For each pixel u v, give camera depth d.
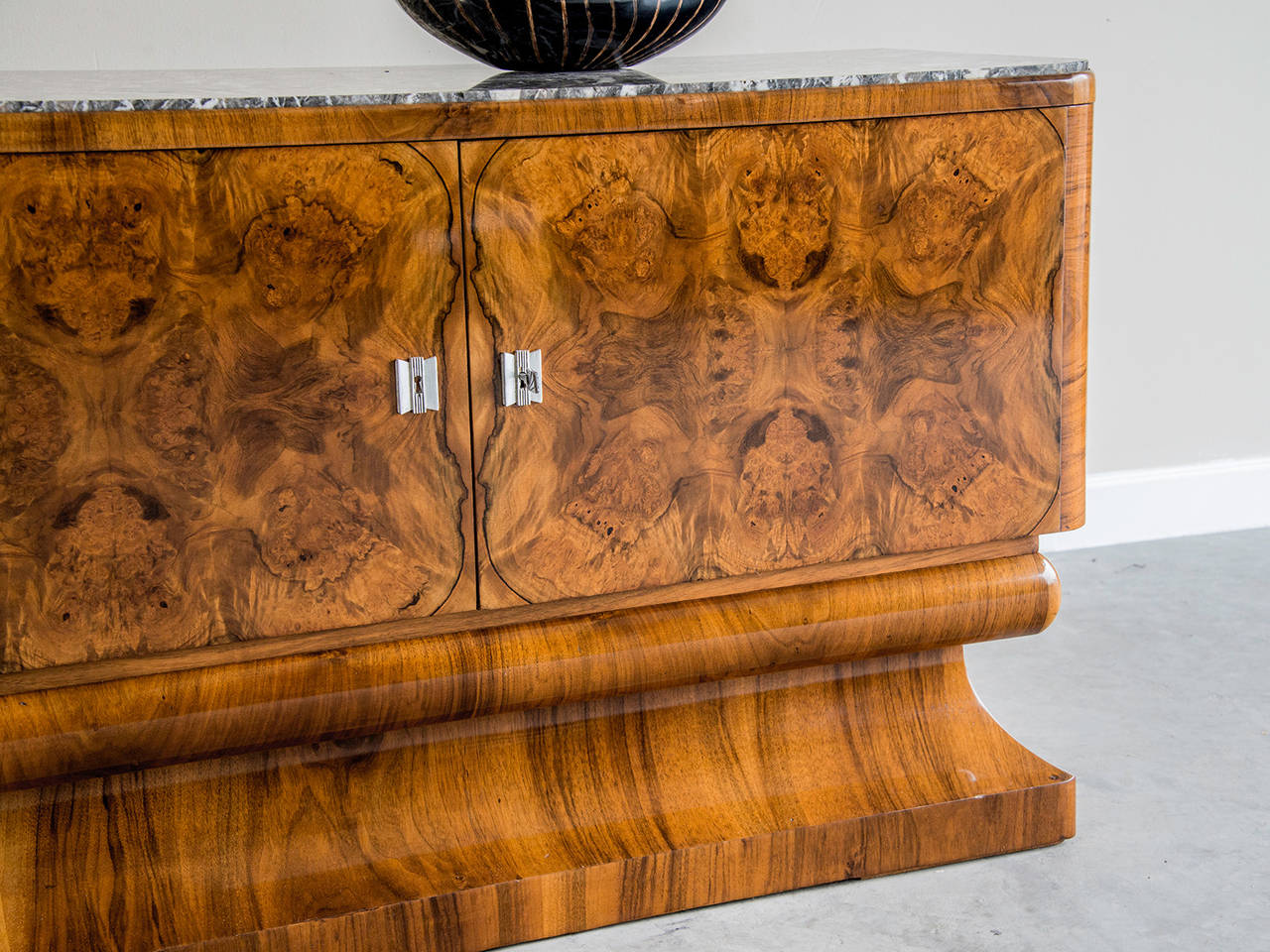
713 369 1.26
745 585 1.33
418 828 1.29
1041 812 1.43
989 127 1.30
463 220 1.16
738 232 1.24
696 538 1.29
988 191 1.32
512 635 1.26
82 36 1.76
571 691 1.29
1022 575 1.43
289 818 1.26
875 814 1.38
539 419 1.22
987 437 1.37
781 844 1.35
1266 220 2.33
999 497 1.39
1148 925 1.30
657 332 1.24
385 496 1.19
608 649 1.28
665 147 1.20
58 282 1.06
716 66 1.49
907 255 1.30
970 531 1.39
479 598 1.24
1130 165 2.23
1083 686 1.82
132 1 1.77
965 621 1.42
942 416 1.35
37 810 1.20
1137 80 2.21
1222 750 1.64
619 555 1.27
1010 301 1.35
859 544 1.35
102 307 1.08
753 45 2.04
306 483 1.16
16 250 1.04
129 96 1.09
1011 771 1.44
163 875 1.22
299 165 1.11
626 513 1.26
